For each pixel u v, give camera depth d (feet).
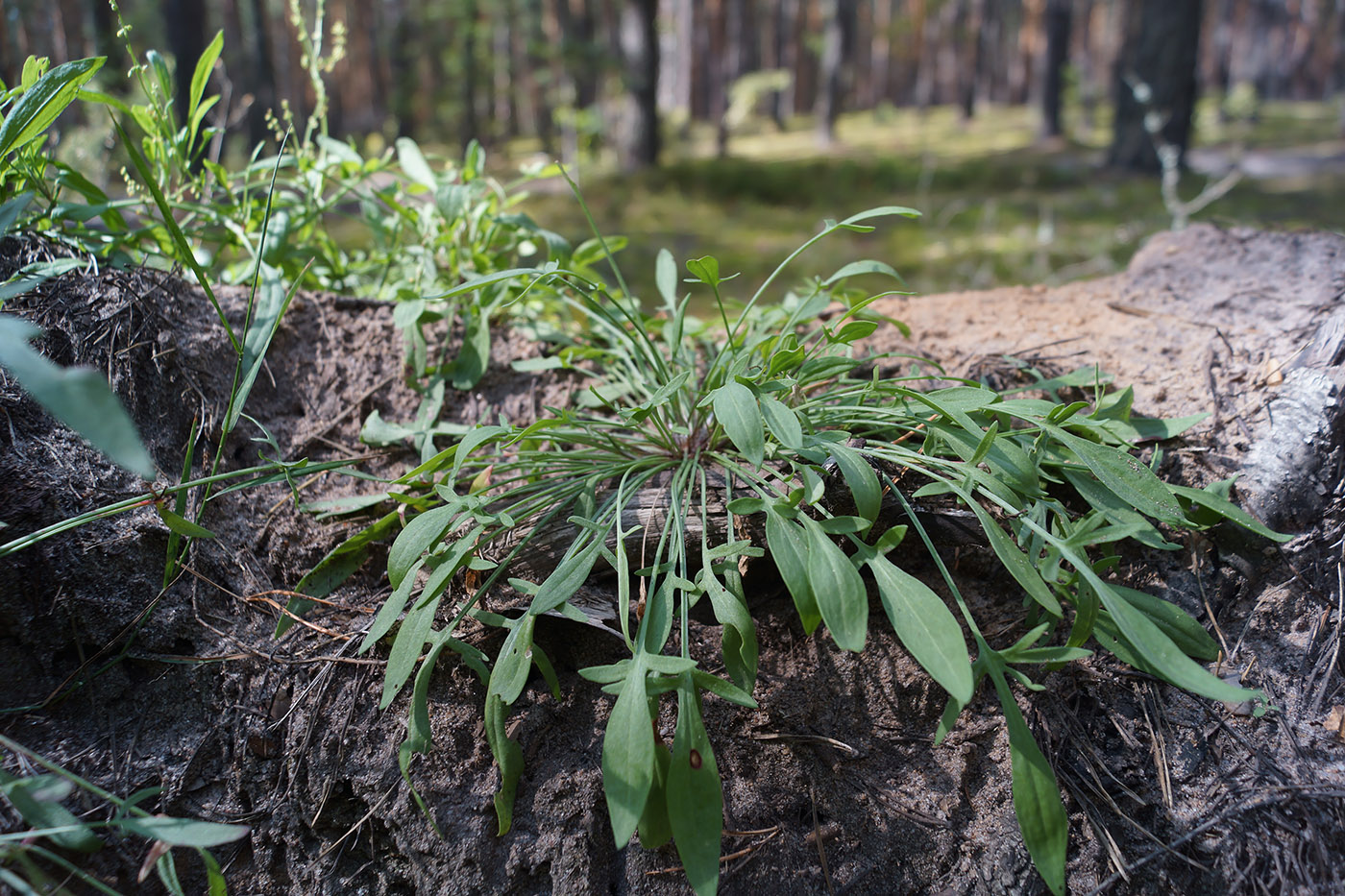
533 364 1.19
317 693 0.96
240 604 1.00
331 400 1.19
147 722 0.93
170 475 1.03
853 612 0.82
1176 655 0.80
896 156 9.77
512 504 1.05
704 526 0.93
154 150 1.20
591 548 0.90
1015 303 1.45
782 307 1.30
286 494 1.09
